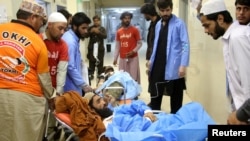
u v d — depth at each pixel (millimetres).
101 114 2709
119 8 16766
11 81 2037
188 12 5012
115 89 3320
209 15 1807
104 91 3324
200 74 4051
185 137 1855
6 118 2049
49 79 2211
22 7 2074
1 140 2080
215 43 3156
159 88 3271
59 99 2357
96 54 6637
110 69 4586
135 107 2512
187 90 5168
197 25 4176
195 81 4441
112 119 2342
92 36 6562
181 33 3008
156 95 3309
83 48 8227
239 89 1565
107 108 2791
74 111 2287
